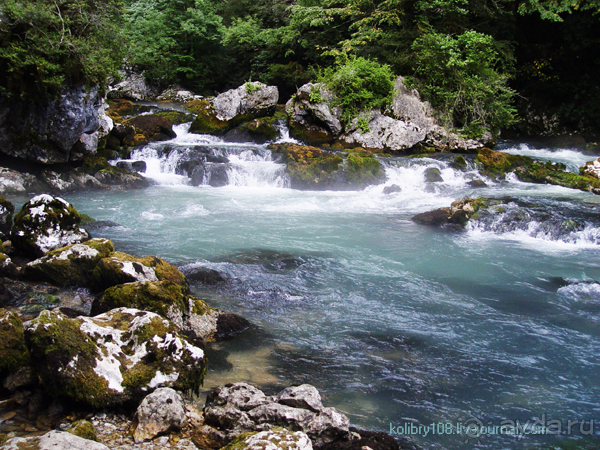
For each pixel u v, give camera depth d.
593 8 23.23
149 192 13.97
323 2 25.80
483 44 20.77
